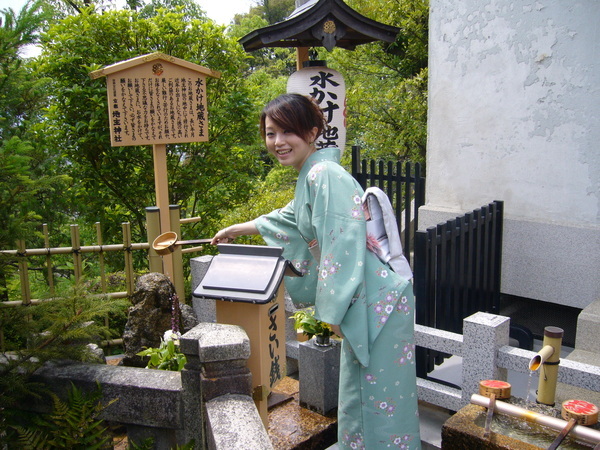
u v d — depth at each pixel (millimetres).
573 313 4984
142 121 5062
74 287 2770
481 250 4734
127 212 7168
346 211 2260
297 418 3426
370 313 2326
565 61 4633
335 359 3443
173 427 2400
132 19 6984
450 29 5355
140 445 2508
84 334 2465
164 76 5070
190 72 5164
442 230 3951
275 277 2141
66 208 5453
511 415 2541
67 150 6332
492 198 5297
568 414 2439
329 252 2248
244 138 7203
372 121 10211
